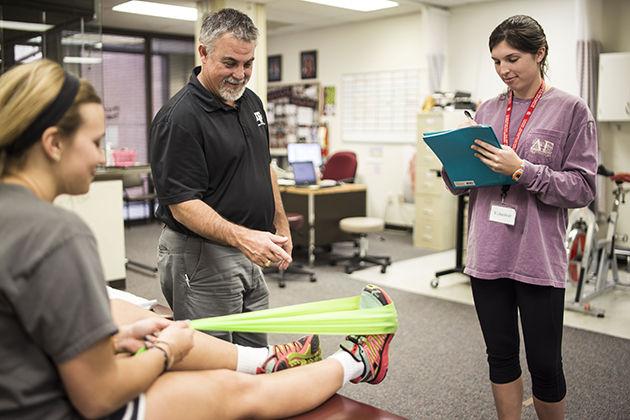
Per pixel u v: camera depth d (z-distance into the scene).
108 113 8.28
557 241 1.78
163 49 8.77
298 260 5.80
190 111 1.75
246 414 1.38
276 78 8.86
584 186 1.71
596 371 3.03
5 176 1.04
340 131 8.09
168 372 1.34
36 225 0.97
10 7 5.44
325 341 3.42
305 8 6.82
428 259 5.84
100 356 1.02
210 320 1.57
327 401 1.58
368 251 6.25
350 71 7.88
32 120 1.01
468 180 1.82
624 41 5.55
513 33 1.72
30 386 1.02
